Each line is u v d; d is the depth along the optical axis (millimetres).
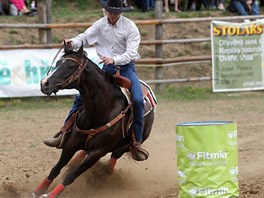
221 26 18516
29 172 10547
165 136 13344
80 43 8969
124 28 8945
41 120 14859
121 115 8766
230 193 7633
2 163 11109
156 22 18516
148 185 9969
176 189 9656
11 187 9500
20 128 13984
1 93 16750
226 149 7551
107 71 9258
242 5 22531
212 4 23906
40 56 17031
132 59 8938
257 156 11719
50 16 17875
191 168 7543
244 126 14180
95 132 8609
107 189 9773
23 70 16906
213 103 17141
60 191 8477
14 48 16859
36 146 12422
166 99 17641
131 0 23547
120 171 10422
